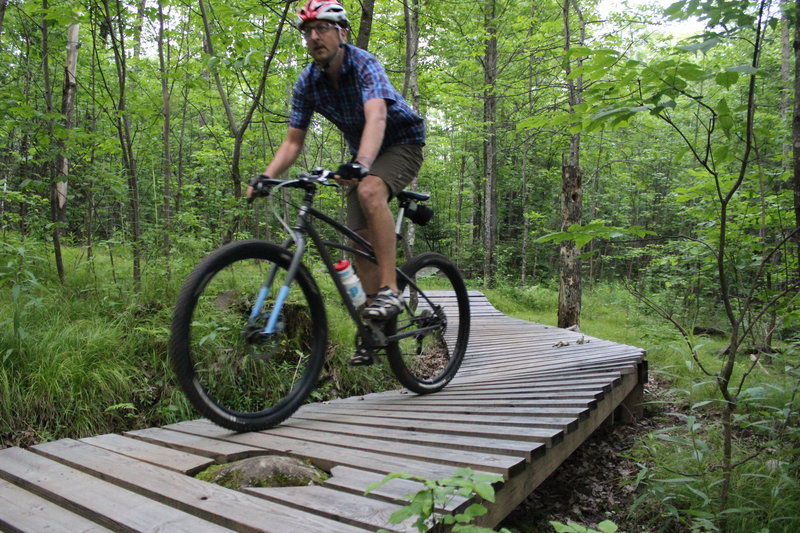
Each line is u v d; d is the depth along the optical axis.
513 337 6.74
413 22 8.73
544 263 22.62
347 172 2.12
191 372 2.12
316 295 2.62
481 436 2.36
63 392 3.08
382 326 2.59
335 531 1.41
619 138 12.55
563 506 3.14
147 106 6.57
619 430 4.40
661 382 5.71
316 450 2.19
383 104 2.34
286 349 4.18
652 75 2.08
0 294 4.03
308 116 2.67
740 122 2.33
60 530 1.52
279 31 4.84
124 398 3.29
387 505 1.60
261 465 1.96
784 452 2.82
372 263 2.84
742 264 4.20
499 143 19.12
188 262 5.02
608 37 9.14
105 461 2.08
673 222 19.23
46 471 2.00
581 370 4.22
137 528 1.46
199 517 1.56
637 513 2.96
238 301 4.05
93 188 5.09
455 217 23.12
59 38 6.23
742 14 2.06
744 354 5.84
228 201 5.29
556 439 2.31
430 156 18.39
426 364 5.21
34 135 4.75
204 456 2.17
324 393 4.18
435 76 10.88
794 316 3.12
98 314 3.94
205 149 9.64
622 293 14.74
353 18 7.71
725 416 2.53
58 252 4.71
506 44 12.89
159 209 6.86
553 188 22.42
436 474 1.85
